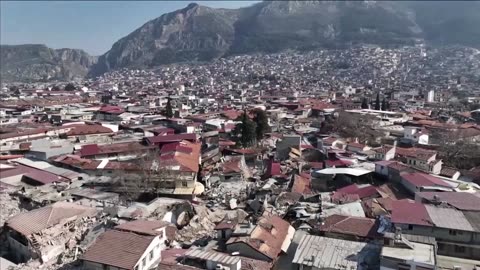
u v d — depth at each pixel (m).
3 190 76.69
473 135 108.88
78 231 58.06
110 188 79.44
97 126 131.75
